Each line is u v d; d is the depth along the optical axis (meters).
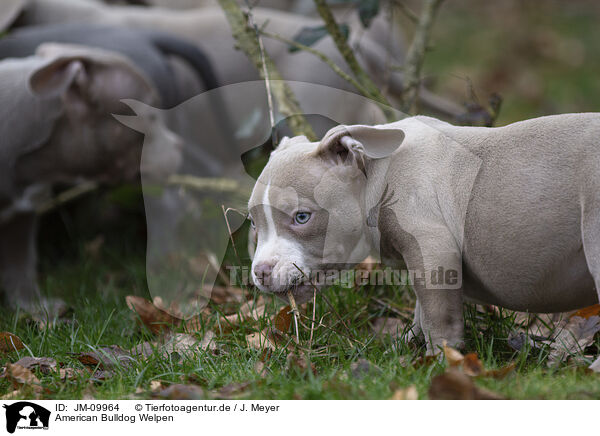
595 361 2.69
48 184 4.93
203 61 5.88
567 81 10.32
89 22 6.47
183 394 2.67
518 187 2.72
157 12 6.76
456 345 2.82
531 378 2.58
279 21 5.97
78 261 5.27
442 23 13.30
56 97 4.66
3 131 4.66
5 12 6.17
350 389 2.57
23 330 3.71
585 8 14.05
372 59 5.97
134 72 4.77
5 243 4.77
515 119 8.48
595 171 2.59
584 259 2.70
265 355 3.01
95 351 3.18
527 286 2.81
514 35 12.27
